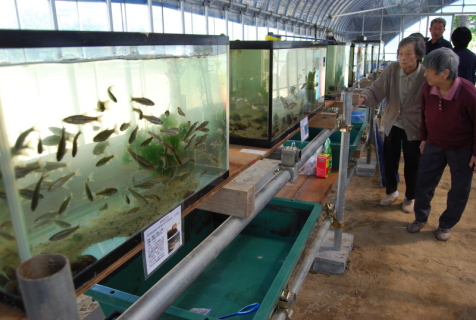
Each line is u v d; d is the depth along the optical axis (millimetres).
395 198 4133
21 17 3096
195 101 1043
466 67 4195
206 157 1155
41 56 608
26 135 598
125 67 782
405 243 3359
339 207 2846
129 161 833
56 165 658
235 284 2262
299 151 1765
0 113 554
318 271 2955
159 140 918
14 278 645
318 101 2654
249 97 1673
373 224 3723
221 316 1932
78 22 3678
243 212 1266
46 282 494
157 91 887
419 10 17188
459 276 2873
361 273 2920
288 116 1956
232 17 7105
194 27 5836
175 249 1025
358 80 5324
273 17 9219
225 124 1233
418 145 3615
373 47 7125
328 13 13891
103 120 747
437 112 3018
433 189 3387
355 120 5262
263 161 3090
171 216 970
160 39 854
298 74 2027
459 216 3295
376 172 5289
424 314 2471
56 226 673
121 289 1987
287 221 2648
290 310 1700
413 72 3311
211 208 1326
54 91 639
